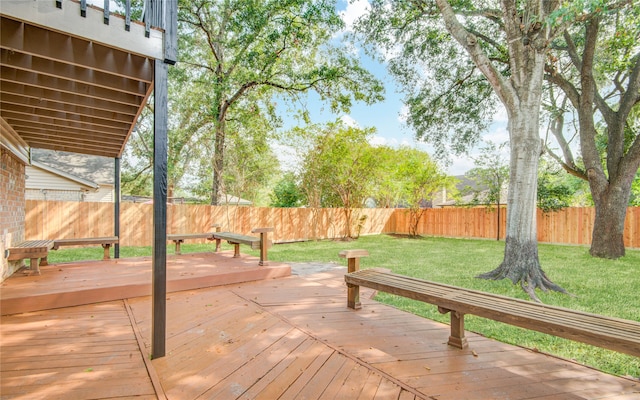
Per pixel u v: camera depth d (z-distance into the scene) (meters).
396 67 9.18
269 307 3.50
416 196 13.26
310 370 2.13
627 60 7.43
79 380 1.97
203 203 13.59
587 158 7.95
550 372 2.16
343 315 3.26
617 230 7.55
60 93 3.36
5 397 1.78
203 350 2.42
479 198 12.63
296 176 12.41
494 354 2.43
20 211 5.00
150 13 2.31
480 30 8.56
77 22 2.04
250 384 1.95
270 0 9.44
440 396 1.84
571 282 5.00
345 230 13.09
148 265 5.01
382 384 1.96
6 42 2.15
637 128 9.07
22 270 4.43
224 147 11.30
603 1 4.12
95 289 3.55
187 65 11.23
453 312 2.53
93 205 8.38
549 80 8.49
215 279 4.41
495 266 6.29
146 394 1.84
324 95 11.11
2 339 2.57
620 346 1.64
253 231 5.00
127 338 2.62
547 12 4.80
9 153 4.16
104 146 5.48
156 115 2.30
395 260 7.08
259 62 9.70
